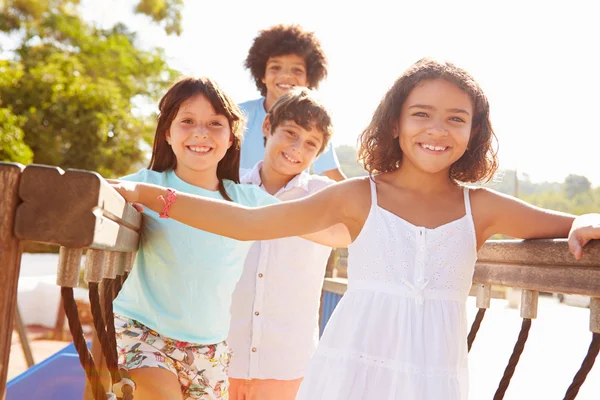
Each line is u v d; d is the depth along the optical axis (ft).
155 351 7.30
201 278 7.62
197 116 7.91
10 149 57.67
